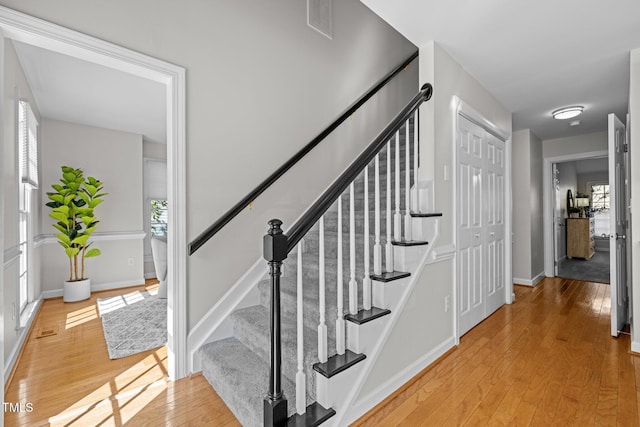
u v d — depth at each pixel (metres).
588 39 2.27
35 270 3.59
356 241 2.35
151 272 5.39
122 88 3.20
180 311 1.98
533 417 1.60
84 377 2.01
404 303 1.91
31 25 1.49
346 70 3.13
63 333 2.78
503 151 3.74
